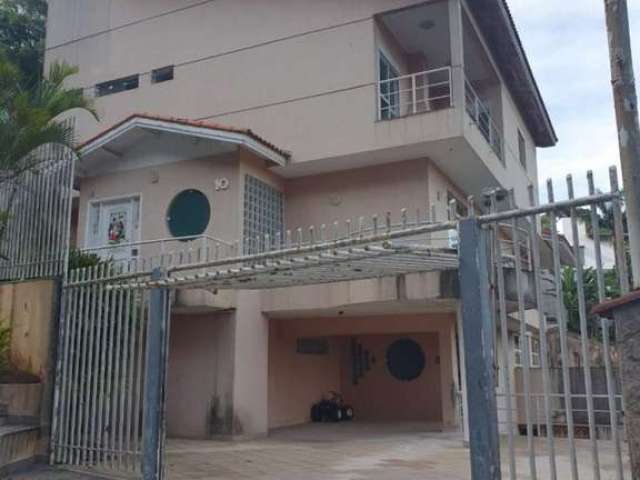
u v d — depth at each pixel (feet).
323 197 45.73
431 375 53.67
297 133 44.70
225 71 48.73
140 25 53.72
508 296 22.39
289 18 46.85
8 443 24.25
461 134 39.45
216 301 38.63
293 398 49.73
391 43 47.70
